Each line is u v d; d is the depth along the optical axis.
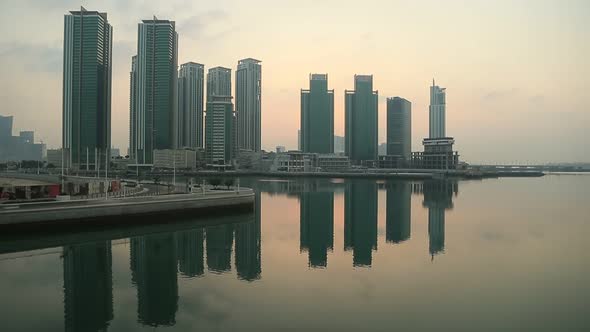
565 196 142.38
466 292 37.09
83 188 91.88
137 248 54.28
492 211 98.06
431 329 29.30
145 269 44.47
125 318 31.17
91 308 33.12
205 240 60.16
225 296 36.03
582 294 36.50
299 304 33.97
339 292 37.06
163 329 29.14
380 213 94.69
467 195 147.50
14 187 75.81
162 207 73.38
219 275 42.38
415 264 47.00
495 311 32.59
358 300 34.94
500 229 71.38
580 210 99.75
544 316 31.58
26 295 36.16
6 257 49.22
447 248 55.72
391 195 146.62
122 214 67.81
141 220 70.44
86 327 29.62
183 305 33.72
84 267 45.00
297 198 134.25
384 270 44.41
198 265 46.28
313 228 72.94
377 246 57.31
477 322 30.50
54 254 50.62
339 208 104.81
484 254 51.91
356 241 60.97
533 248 55.38
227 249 54.56
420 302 34.53
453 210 100.31
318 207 107.12
